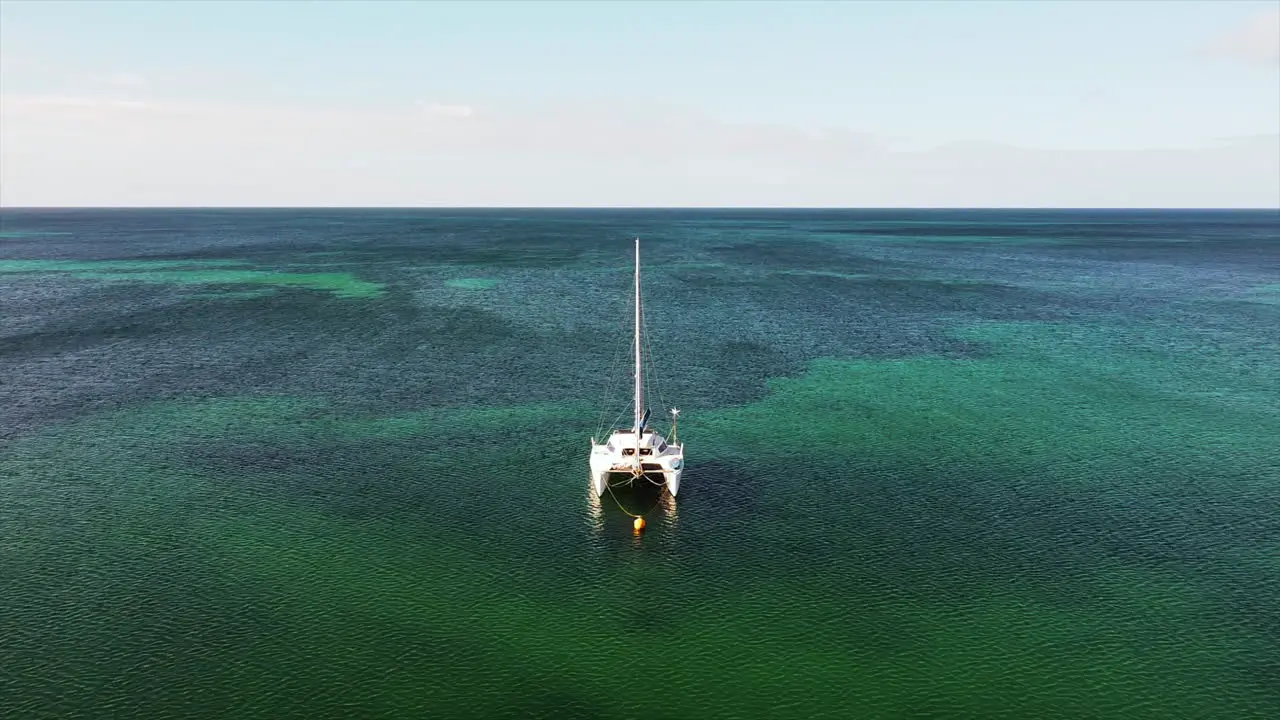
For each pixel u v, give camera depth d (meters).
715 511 49.84
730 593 40.34
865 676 34.00
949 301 132.62
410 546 45.00
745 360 89.31
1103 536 46.28
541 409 70.56
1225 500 51.12
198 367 83.56
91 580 41.09
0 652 35.22
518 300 131.50
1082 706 32.31
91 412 68.06
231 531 46.53
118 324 106.06
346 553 44.16
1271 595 40.12
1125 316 118.19
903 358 90.44
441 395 74.38
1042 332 105.69
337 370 82.88
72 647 35.59
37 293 133.75
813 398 74.06
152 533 46.19
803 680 33.72
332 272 170.38
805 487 53.44
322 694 32.72
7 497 50.81
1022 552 44.47
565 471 56.34
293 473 55.31
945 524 47.88
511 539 46.00
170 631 36.84
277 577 41.53
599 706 32.16
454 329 105.31
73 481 53.44
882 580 41.53
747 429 65.31
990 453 59.56
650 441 54.62
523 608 38.91
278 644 35.94
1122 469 56.34
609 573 42.28
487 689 33.09
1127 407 71.00
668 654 35.41
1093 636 36.78
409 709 31.89
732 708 32.09
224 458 57.91
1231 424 66.25
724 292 143.38
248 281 152.75
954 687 33.38
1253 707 32.28
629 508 50.22
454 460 58.12
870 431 64.62
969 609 38.88
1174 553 44.34
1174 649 35.88
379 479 54.44
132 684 33.22
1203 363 88.00
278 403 71.06
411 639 36.38
